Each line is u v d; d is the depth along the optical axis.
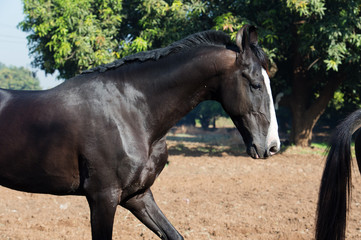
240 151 14.35
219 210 6.02
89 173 2.84
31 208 6.14
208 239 4.63
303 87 14.02
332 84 13.55
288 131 28.12
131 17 13.27
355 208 6.11
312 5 10.45
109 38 12.21
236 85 2.87
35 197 6.84
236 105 2.88
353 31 11.41
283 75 14.49
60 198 6.79
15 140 2.91
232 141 17.53
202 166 10.59
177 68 2.95
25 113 2.94
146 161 2.92
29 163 2.92
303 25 11.45
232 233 4.92
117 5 12.28
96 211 2.85
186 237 4.68
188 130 35.38
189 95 2.98
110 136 2.83
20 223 5.27
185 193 7.25
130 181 2.86
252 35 2.92
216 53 2.90
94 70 3.03
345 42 11.77
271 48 11.58
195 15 11.58
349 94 15.83
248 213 5.81
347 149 3.25
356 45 10.87
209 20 12.37
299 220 5.39
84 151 2.83
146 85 2.96
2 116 2.96
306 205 6.27
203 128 36.75
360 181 8.23
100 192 2.84
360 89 14.66
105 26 12.54
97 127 2.83
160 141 3.06
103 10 12.20
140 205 3.11
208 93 3.01
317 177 8.94
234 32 10.41
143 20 12.20
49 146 2.87
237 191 7.41
